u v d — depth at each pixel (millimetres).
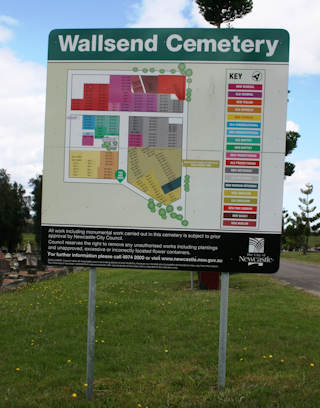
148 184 4559
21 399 4254
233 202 4496
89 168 4605
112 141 4590
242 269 4484
